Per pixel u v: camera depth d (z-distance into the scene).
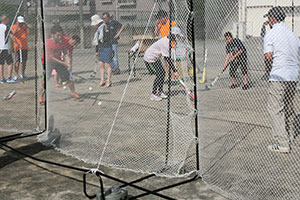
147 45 6.36
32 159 5.38
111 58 7.38
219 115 5.71
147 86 7.99
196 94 4.63
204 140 4.71
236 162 4.77
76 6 6.49
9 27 8.37
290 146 5.12
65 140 6.10
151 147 5.60
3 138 6.39
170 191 4.20
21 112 7.75
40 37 7.39
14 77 8.61
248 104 7.30
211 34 5.13
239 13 4.76
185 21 5.00
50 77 6.38
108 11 6.42
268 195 3.94
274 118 5.12
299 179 4.29
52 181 4.58
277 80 4.98
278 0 4.82
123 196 3.76
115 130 6.41
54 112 6.36
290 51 4.87
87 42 6.79
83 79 7.02
